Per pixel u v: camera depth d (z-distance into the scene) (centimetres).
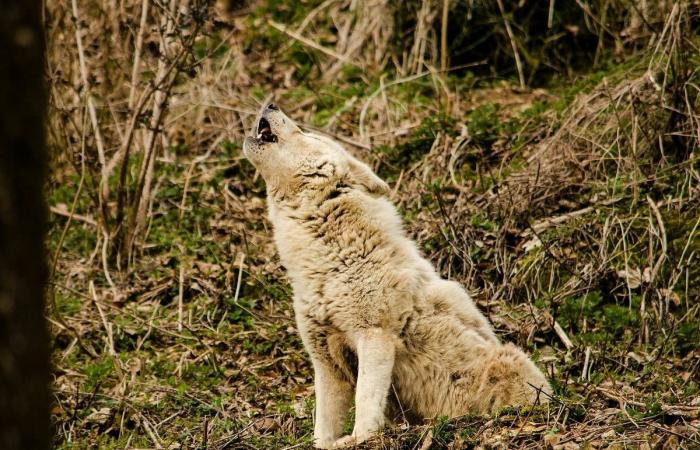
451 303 1361
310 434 1379
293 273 1374
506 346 1352
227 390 1630
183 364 1730
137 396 1593
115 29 2572
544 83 2794
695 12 2391
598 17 2823
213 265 2084
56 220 2352
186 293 2017
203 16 2120
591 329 1792
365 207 1354
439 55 2898
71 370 1722
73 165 2339
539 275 1925
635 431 1137
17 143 571
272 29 3086
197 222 2262
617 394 1386
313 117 2661
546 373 1595
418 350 1334
